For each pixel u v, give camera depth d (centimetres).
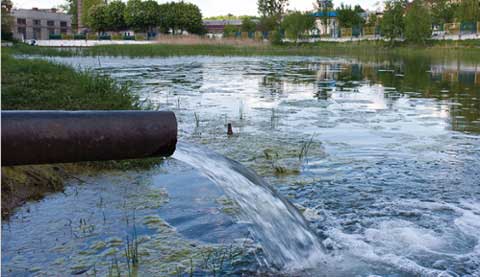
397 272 338
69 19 8319
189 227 396
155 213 424
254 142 704
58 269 328
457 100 1173
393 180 538
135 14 6538
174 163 575
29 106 711
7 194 446
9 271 323
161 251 356
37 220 407
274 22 6550
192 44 4534
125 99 829
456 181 536
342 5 5834
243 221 406
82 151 120
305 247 364
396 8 4591
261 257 350
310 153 645
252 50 4159
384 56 3459
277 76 1819
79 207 436
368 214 438
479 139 741
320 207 454
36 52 2980
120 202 450
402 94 1291
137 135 124
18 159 115
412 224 416
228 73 1941
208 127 809
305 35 5309
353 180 536
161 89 1335
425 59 3069
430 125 846
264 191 411
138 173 538
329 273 336
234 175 405
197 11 6694
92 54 3070
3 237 373
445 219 429
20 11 7331
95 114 122
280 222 377
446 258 359
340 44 4934
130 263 338
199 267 334
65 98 786
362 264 348
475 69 2217
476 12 4516
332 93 1305
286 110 999
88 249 357
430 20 4481
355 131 790
